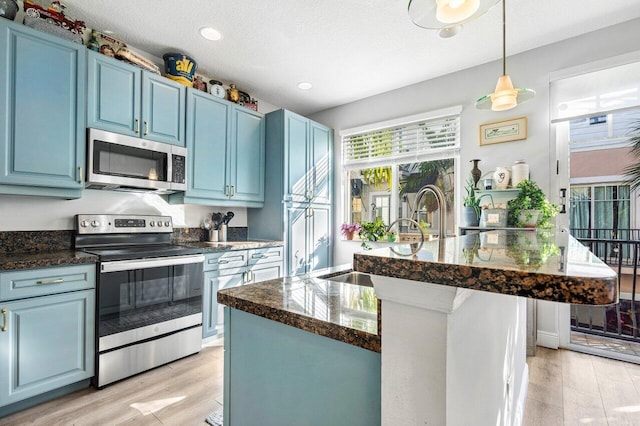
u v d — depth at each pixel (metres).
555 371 2.28
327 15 2.26
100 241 2.48
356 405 0.81
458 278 0.54
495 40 2.58
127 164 2.35
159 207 2.91
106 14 2.25
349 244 3.94
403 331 0.65
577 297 0.43
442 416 0.60
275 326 1.01
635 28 2.32
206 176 2.91
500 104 1.92
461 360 0.68
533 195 2.50
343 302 1.03
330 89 3.55
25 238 2.18
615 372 2.26
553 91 2.68
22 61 1.89
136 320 2.18
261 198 3.47
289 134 3.46
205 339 2.67
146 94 2.49
